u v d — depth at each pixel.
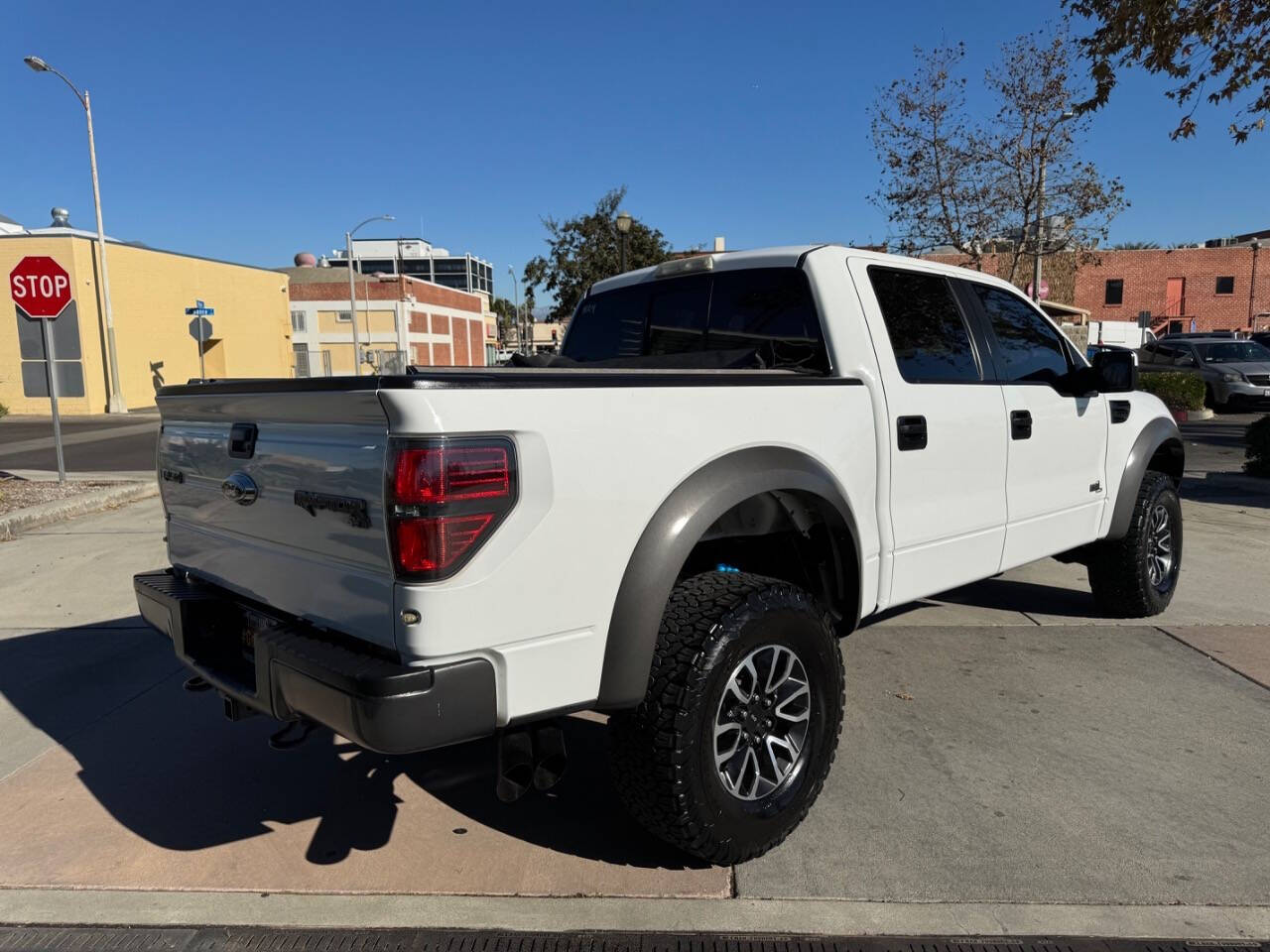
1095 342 26.09
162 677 4.54
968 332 4.05
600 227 26.69
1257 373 19.58
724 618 2.62
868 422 3.33
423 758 3.67
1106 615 5.39
